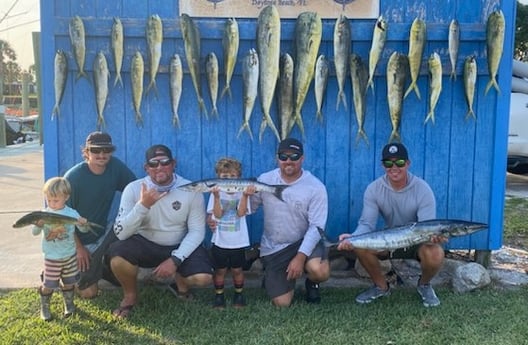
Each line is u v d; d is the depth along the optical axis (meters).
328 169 4.30
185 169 4.27
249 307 3.67
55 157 4.18
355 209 4.34
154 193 3.41
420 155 4.30
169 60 4.14
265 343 3.16
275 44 4.03
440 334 3.28
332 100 4.23
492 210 4.36
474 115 4.28
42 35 4.08
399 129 4.25
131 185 3.64
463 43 4.22
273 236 3.81
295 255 3.74
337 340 3.20
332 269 4.49
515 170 9.66
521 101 8.28
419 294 3.88
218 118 4.23
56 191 3.38
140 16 4.11
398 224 3.84
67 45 4.12
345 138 4.27
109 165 3.85
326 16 4.13
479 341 3.18
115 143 4.21
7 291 3.96
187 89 4.21
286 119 4.16
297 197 3.70
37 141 19.38
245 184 3.49
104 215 3.85
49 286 3.37
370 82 4.16
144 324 3.40
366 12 4.14
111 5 4.10
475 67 4.16
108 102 4.18
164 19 4.09
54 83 4.11
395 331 3.32
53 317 3.48
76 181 3.72
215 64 4.10
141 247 3.59
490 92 4.25
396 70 4.12
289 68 4.10
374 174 4.31
